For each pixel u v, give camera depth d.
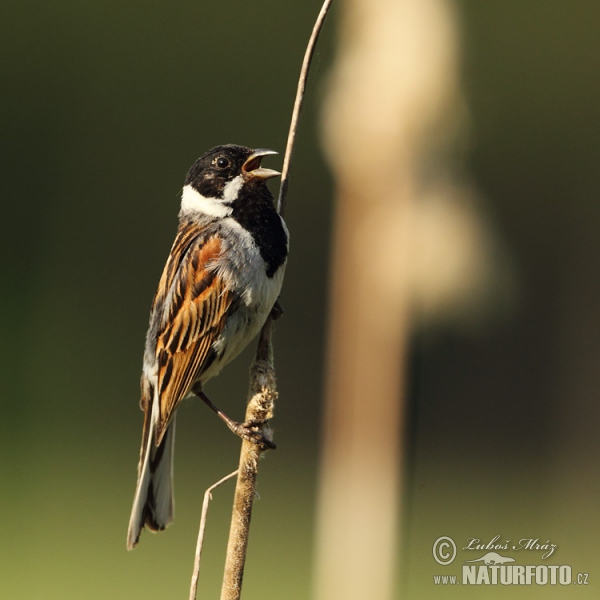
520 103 19.55
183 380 6.92
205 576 10.93
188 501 12.69
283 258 6.95
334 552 7.42
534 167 19.16
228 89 19.34
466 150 7.26
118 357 16.91
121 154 19.14
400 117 6.89
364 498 7.42
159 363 6.97
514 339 16.53
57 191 18.78
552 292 17.78
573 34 19.34
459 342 15.34
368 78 6.91
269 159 16.28
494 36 19.48
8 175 18.66
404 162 7.05
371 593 7.26
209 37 19.30
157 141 19.28
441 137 7.08
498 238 7.47
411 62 6.80
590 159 19.34
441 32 6.84
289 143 6.09
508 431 15.84
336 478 7.49
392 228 7.14
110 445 14.34
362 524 7.40
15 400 15.61
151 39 19.31
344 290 7.38
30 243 18.22
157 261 18.55
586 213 18.86
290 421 16.58
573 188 19.11
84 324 17.47
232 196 6.97
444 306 7.27
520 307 16.98
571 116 19.55
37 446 14.10
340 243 7.33
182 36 19.25
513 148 19.22
